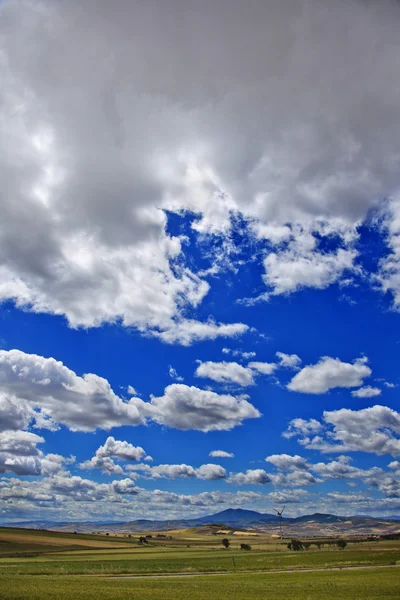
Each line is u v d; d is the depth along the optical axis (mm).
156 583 63781
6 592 47281
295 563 122375
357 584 62438
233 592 53031
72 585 56750
